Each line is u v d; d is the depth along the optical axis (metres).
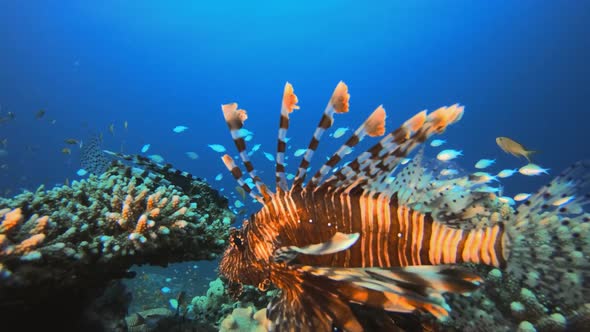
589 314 0.27
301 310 0.25
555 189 0.24
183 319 0.46
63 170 4.91
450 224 0.24
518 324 0.28
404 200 0.25
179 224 0.36
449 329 0.27
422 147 0.26
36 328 0.30
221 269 0.29
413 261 0.23
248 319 0.36
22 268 0.26
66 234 0.31
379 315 0.25
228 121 0.25
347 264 0.24
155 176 0.52
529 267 0.23
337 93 0.23
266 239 0.25
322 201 0.25
